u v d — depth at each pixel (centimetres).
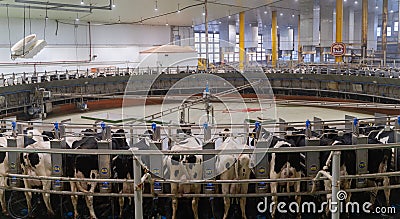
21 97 1422
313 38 2594
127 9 2072
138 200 288
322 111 1527
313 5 2438
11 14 1977
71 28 2417
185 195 412
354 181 456
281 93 1847
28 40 1340
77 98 1673
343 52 1883
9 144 459
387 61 2520
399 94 1358
